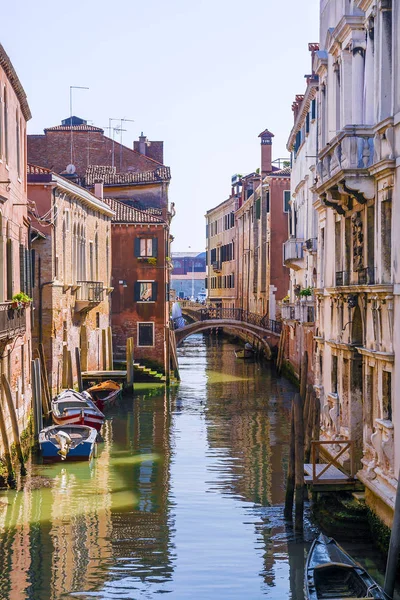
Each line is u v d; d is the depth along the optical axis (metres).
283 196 61.22
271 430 33.34
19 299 24.75
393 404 17.19
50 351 35.12
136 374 48.59
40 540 19.30
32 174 34.81
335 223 23.11
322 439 24.22
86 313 42.66
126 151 59.38
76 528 20.19
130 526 20.34
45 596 16.08
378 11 17.95
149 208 56.25
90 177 56.66
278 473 25.81
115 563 17.86
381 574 16.69
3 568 17.55
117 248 50.59
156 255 50.44
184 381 49.81
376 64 18.28
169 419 36.16
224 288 90.44
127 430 33.56
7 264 25.30
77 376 39.66
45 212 34.91
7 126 24.80
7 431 24.88
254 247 69.38
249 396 43.16
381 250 17.97
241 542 19.17
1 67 23.61
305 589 15.05
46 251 34.97
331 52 22.41
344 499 19.61
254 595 16.20
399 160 16.66
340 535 18.86
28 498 22.78
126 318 50.53
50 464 26.84
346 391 21.83
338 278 22.19
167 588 16.48
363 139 18.67
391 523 16.92
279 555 18.31
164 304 50.53
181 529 20.08
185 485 24.28
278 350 56.19
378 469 18.20
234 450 29.39
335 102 22.59
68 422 30.75
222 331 95.50
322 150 21.25
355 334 20.89
